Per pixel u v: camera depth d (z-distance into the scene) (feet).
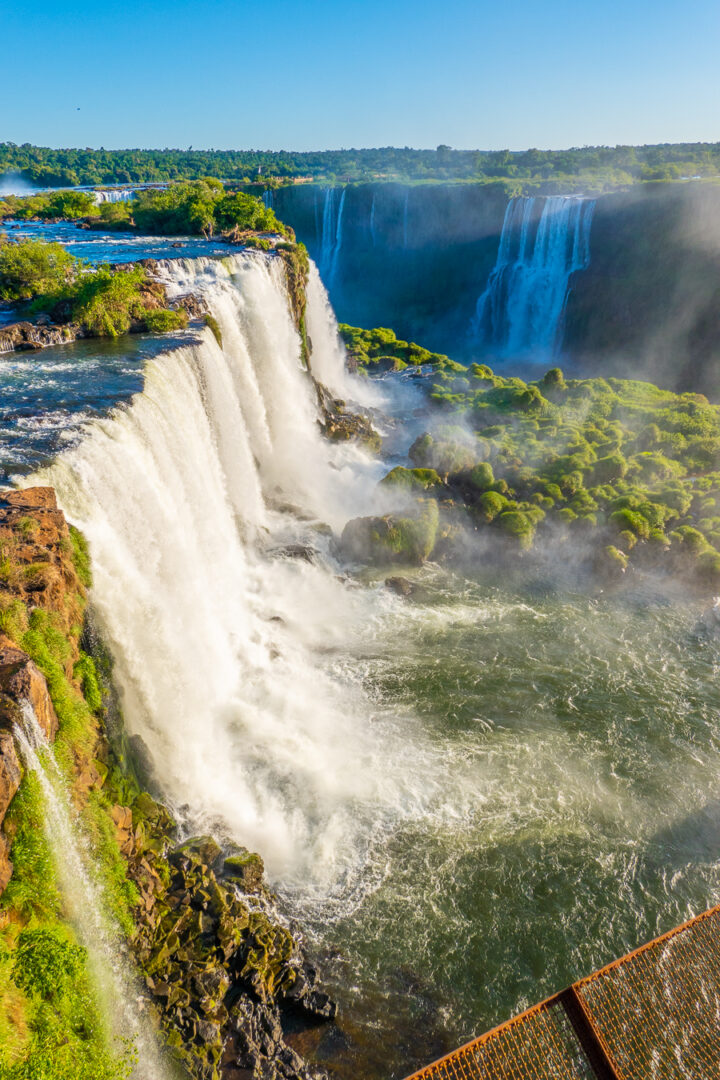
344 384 277.23
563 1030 49.06
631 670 126.31
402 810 93.66
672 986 53.16
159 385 128.16
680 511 172.14
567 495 179.93
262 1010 65.05
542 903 82.53
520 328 470.80
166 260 189.57
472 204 508.94
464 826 92.02
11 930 46.06
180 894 69.10
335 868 84.64
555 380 251.80
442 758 103.45
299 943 74.95
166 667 91.61
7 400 112.57
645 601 148.46
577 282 430.61
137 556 101.14
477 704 115.44
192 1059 57.72
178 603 106.11
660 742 109.40
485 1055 45.93
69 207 341.62
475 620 139.54
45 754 54.85
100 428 102.42
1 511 76.59
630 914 81.97
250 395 181.27
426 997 71.51
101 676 74.69
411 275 551.18
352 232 572.10
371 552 157.38
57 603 67.31
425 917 79.71
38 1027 42.73
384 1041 66.95
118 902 58.85
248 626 126.62
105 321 151.33
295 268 242.78
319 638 130.62
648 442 205.16
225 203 297.94
